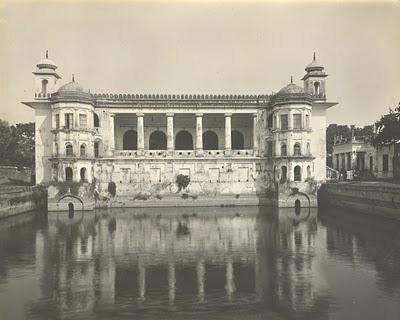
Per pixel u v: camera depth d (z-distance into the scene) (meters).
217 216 51.09
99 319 18.53
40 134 60.94
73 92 56.06
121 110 61.75
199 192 62.47
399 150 67.44
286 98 58.72
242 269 26.27
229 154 63.03
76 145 56.00
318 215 50.88
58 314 19.16
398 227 39.53
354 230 39.28
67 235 38.28
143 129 63.50
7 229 41.66
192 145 68.69
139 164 61.88
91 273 25.62
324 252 30.52
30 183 70.62
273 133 60.88
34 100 61.38
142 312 19.30
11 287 23.05
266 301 20.48
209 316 18.70
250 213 53.78
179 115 67.06
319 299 20.73
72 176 56.03
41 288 22.86
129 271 26.00
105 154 61.34
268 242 34.53
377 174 76.31
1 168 70.44
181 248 32.47
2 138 80.50
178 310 19.45
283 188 58.44
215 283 23.47
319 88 64.62
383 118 65.06
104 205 60.84
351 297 20.91
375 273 24.98
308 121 59.38
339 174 80.12
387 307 19.55
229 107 63.00
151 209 58.94
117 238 36.69
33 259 29.25
